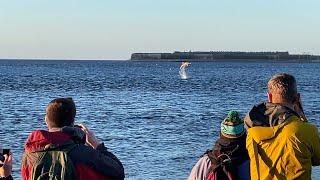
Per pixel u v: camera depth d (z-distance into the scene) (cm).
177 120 3025
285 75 473
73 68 16362
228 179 473
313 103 4222
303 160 446
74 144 433
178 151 1952
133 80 8438
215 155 481
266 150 455
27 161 436
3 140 2252
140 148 2027
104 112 3456
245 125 472
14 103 4081
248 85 7169
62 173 421
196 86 6825
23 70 13350
